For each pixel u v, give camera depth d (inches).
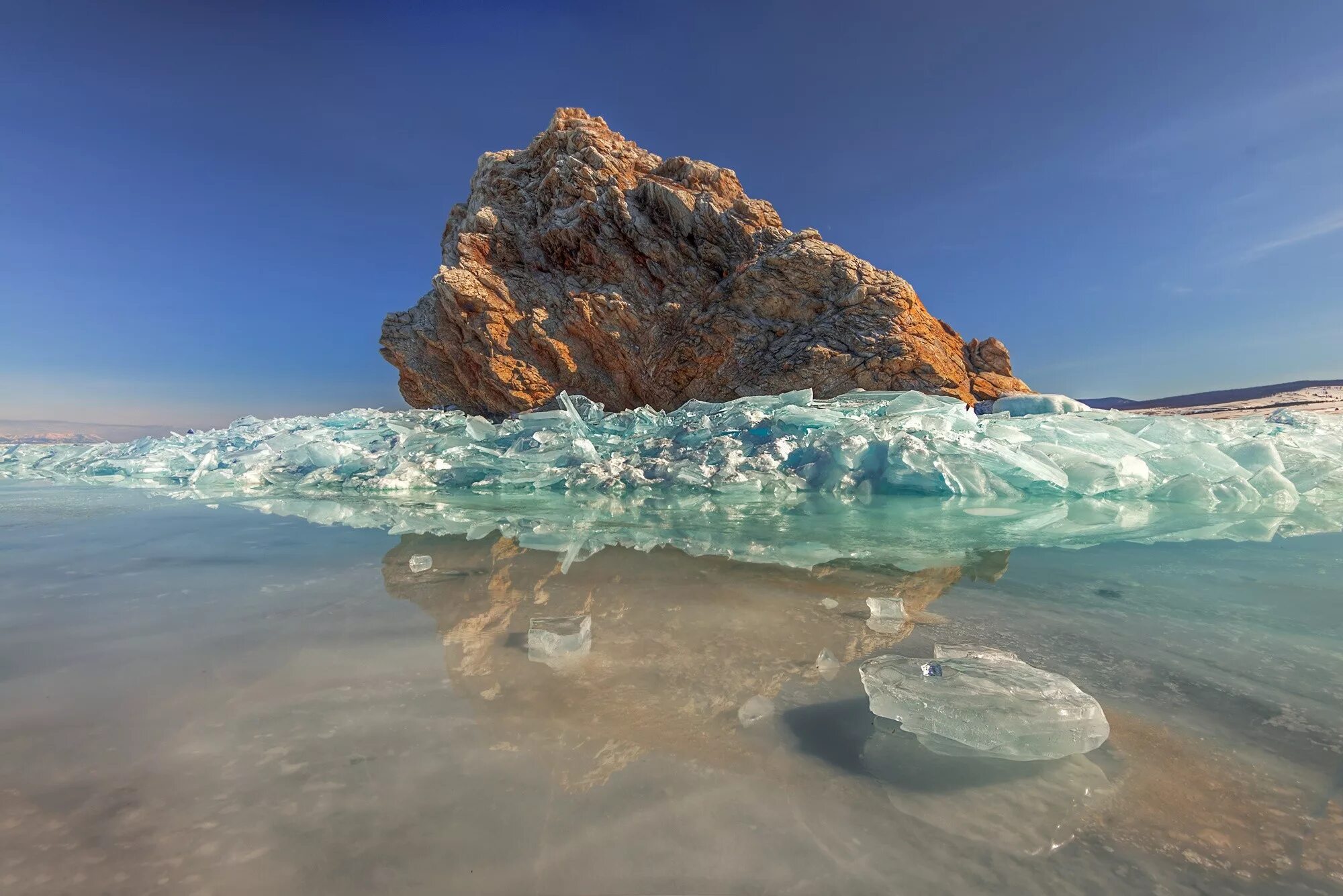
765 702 53.1
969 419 205.9
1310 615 74.5
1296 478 168.6
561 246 503.2
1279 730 47.9
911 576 95.2
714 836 36.1
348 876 32.6
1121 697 53.8
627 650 65.6
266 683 57.4
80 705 52.7
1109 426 202.4
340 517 159.0
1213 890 31.9
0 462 344.5
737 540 123.2
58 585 94.0
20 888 31.6
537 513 161.9
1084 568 97.0
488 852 34.5
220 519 156.6
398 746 45.8
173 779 41.6
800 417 210.1
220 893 31.4
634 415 277.6
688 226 474.9
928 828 36.9
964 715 46.3
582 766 43.2
